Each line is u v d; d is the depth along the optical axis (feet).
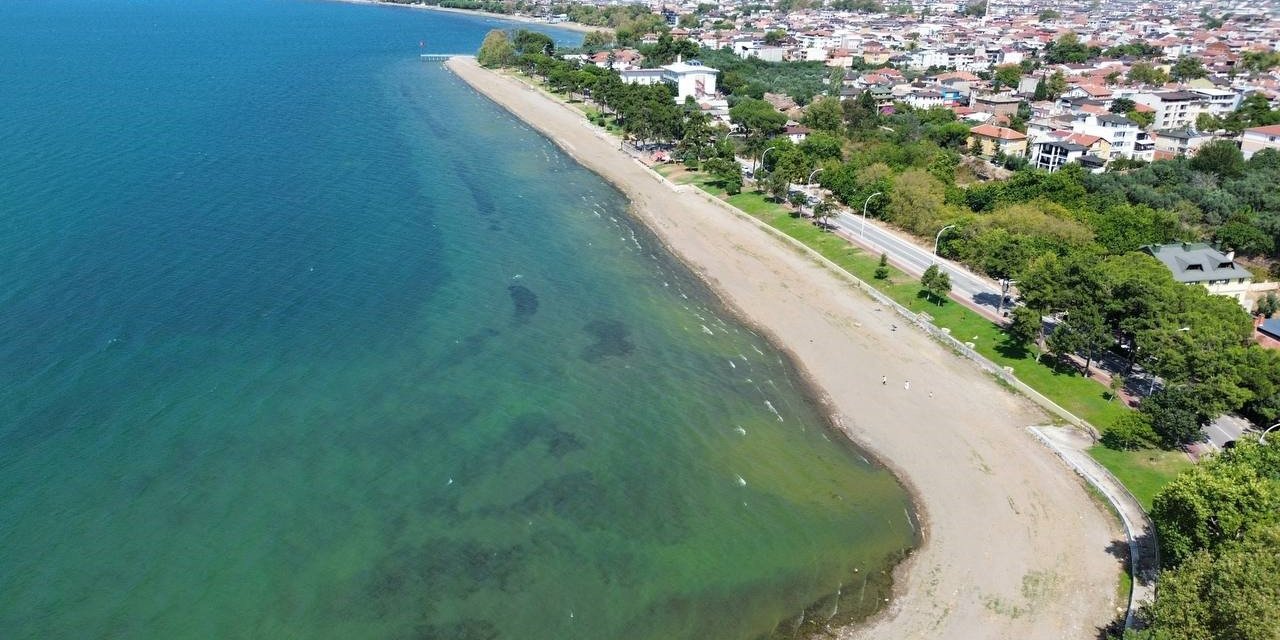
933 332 348.18
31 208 425.69
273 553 211.20
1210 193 510.99
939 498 244.83
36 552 204.44
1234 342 289.74
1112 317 319.06
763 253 446.19
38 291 330.95
